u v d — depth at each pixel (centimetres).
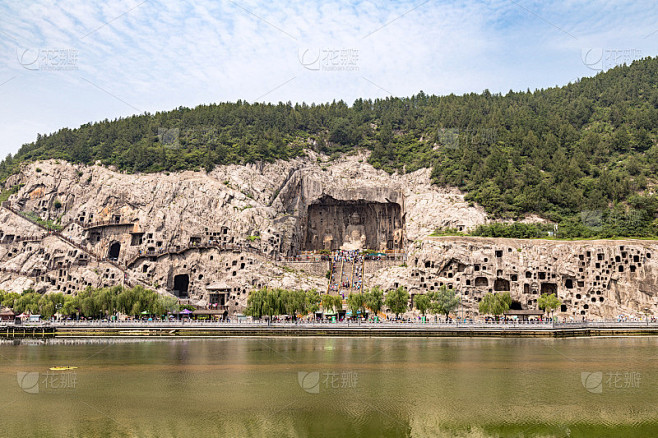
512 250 17538
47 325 13750
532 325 12912
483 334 12762
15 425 5678
